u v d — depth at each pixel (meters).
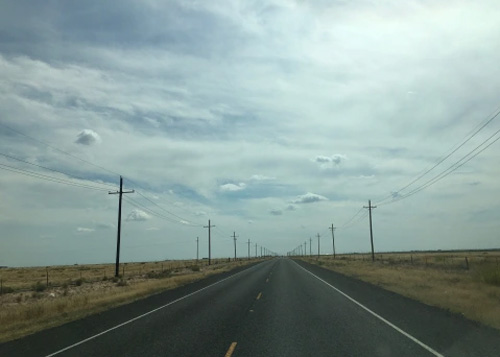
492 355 9.86
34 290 37.00
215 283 37.16
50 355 10.85
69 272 76.00
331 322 15.03
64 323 16.66
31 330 15.23
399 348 10.70
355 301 21.31
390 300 21.30
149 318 17.09
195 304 21.67
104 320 16.97
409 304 19.38
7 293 34.88
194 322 15.71
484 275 28.67
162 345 11.66
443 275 36.31
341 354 10.20
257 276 45.88
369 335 12.47
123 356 10.45
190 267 81.00
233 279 41.97
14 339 13.44
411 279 33.31
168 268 82.75
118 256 51.44
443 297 20.72
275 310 18.62
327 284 32.78
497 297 20.00
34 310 19.56
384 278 35.97
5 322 17.39
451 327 13.43
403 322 14.59
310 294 25.36
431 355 9.92
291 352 10.52
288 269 61.91
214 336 12.84
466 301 18.86
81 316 18.52
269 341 11.93
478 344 10.98
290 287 30.73
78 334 13.91
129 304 22.56
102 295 27.78
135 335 13.34
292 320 15.70
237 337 12.61
